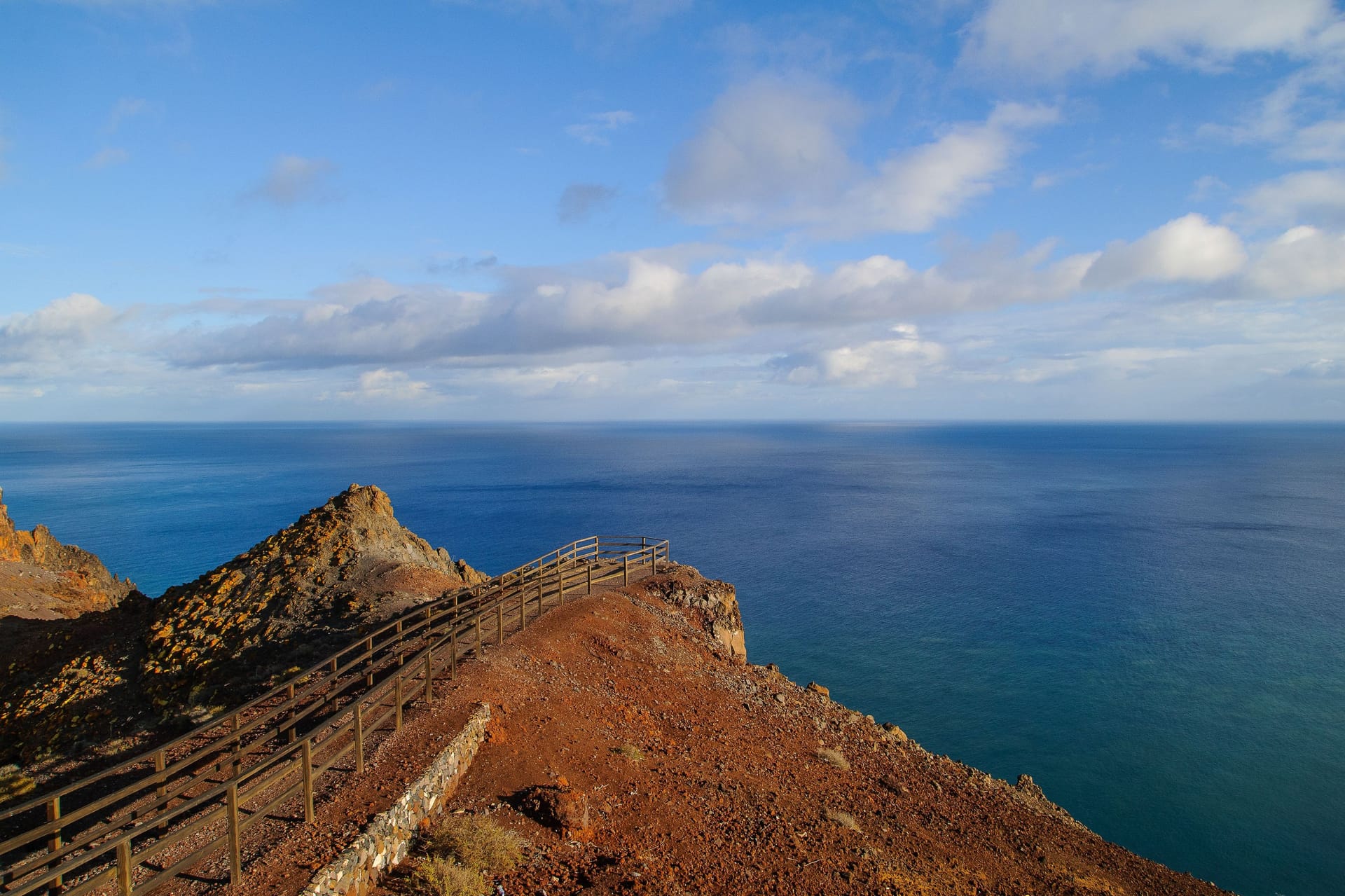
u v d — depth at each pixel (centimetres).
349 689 1641
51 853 730
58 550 4375
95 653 2277
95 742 1695
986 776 2372
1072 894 1541
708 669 2398
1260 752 3997
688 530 10550
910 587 7238
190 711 1736
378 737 1310
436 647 1584
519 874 1042
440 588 2628
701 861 1217
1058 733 4169
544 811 1202
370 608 2297
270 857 917
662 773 1530
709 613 2875
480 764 1338
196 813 1115
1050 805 2266
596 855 1148
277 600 2445
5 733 1894
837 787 1825
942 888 1372
